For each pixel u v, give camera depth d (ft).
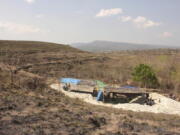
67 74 114.83
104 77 110.52
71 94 76.33
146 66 92.84
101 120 34.19
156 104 71.20
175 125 38.11
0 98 38.81
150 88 90.99
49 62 144.66
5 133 24.47
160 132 31.83
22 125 27.40
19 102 38.14
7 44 199.21
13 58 142.51
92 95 79.30
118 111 51.42
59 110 36.91
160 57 175.83
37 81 68.95
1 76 64.34
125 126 32.37
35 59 150.10
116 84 96.27
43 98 46.75
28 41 247.29
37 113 33.17
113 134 28.22
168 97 80.64
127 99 76.95
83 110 41.14
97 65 150.20
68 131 27.40
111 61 175.52
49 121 30.27
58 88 81.51
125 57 202.39
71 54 198.49
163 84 92.68
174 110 65.00
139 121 37.40
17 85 57.36
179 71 116.37
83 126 30.07
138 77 91.45
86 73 118.93
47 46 233.96
